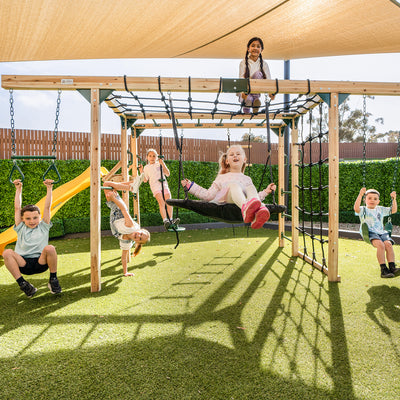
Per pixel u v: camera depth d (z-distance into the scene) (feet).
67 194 17.70
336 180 13.47
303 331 8.77
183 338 8.40
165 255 18.76
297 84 13.15
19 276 11.11
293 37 13.55
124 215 14.21
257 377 6.61
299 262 16.89
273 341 8.20
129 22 10.97
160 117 18.95
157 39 12.91
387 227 13.58
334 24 11.80
